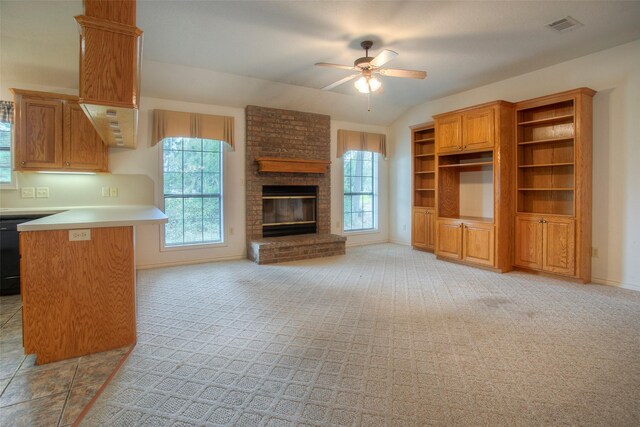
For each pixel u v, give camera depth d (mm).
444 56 4199
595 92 4078
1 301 3459
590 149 4094
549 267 4293
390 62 4375
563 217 4148
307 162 5758
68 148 4066
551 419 1689
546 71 4570
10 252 3664
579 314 3072
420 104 6410
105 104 2186
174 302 3416
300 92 5508
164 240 4996
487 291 3773
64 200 4363
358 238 6863
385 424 1657
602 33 3607
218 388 1954
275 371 2137
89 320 2328
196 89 4906
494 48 3957
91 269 2322
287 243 5285
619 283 3945
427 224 6098
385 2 3000
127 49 2227
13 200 4125
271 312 3143
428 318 2994
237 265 5066
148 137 4820
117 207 4145
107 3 2174
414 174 6320
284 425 1654
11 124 4000
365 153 7074
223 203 5402
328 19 3293
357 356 2326
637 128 3797
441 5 3053
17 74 4020
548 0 2975
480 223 4832
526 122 4555
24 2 2916
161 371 2129
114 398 1852
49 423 1642
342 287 3947
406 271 4715
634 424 1652
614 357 2305
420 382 2016
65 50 3766
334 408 1779
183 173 5188
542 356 2320
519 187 4668
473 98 5512
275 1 2979
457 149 5090
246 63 4410
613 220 3979
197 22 3344
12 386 1947
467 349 2422
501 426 1644
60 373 2088
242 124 5516
